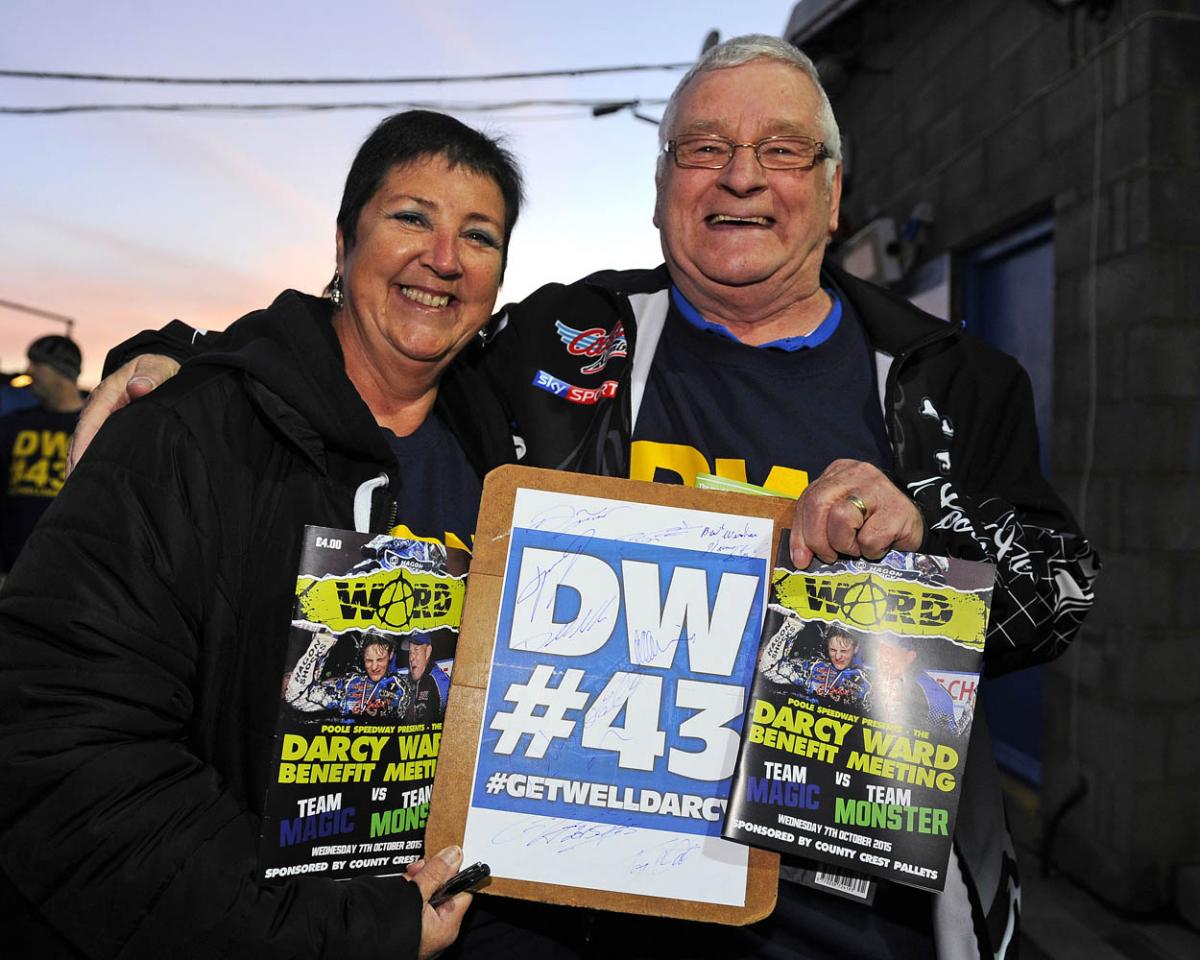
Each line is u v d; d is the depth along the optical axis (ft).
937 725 4.31
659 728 4.39
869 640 4.36
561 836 4.27
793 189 5.33
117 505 3.73
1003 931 4.67
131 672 3.66
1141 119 11.41
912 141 17.87
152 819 3.59
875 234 17.74
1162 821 11.30
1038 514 5.31
